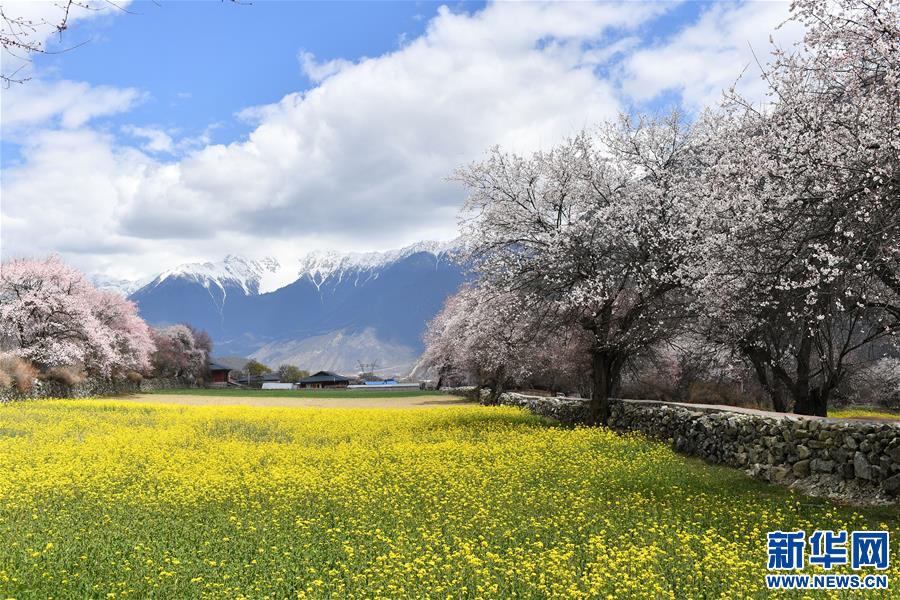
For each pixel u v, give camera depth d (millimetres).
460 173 25219
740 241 14031
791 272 13234
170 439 21922
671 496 13352
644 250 22766
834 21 12734
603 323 24047
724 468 16906
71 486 13656
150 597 7594
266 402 56094
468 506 12328
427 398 65750
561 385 50438
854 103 12922
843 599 7727
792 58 14375
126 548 9258
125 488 13656
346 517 11477
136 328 75062
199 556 9102
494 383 45625
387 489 13484
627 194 23172
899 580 8227
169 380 99250
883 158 11703
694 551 9453
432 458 17188
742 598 7719
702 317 19578
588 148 24359
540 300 24250
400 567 8578
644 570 8562
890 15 12023
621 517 11508
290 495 12828
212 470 15672
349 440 22406
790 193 13117
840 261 11695
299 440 22281
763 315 14992
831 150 12625
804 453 14234
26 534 9836
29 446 19422
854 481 13023
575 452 18172
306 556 9125
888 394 39719
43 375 47875
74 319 54938
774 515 11672
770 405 34531
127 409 34969
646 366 35062
